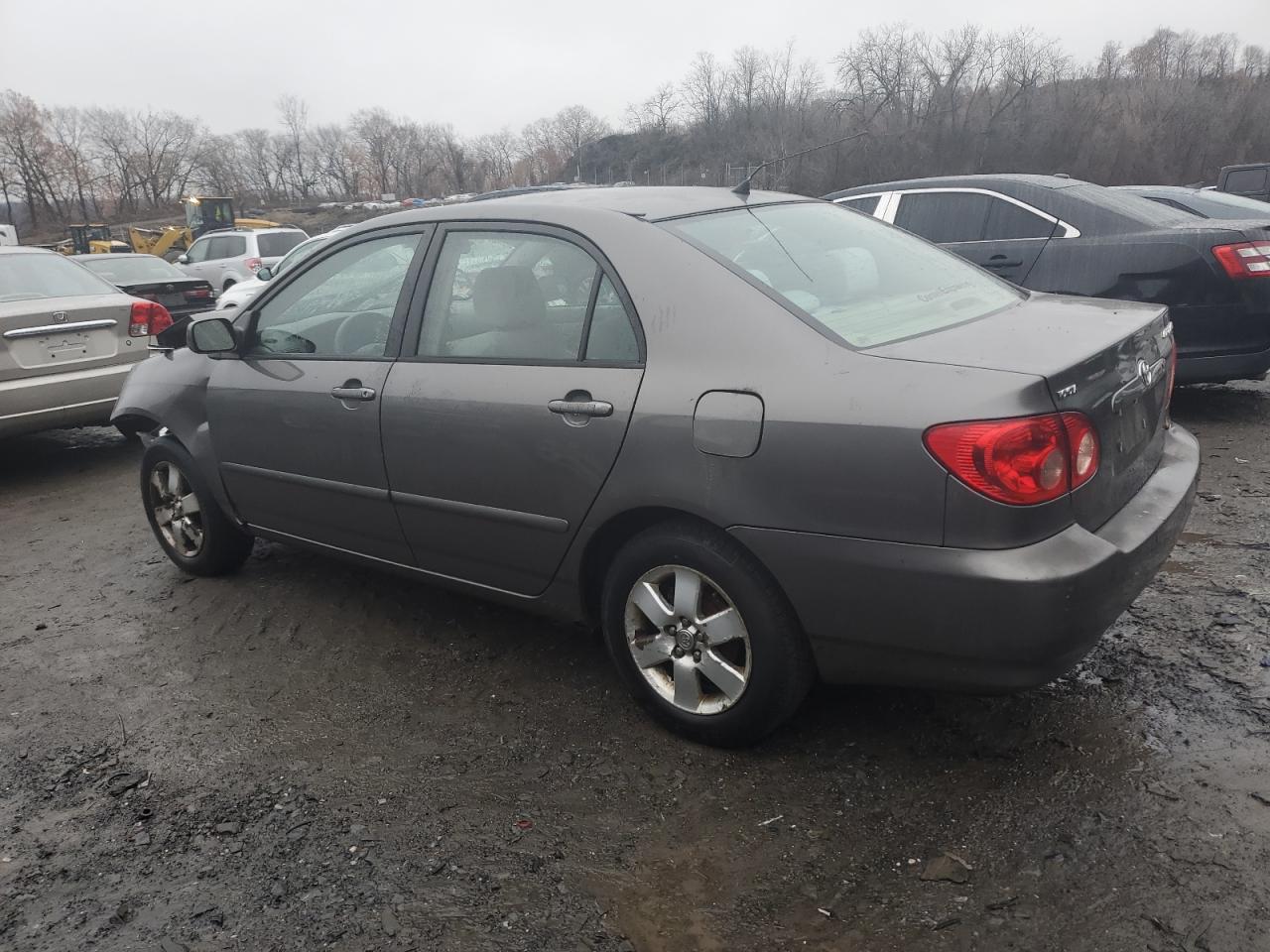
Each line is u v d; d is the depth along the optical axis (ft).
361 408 11.41
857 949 6.95
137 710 11.17
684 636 9.32
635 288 9.43
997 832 8.03
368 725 10.52
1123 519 8.49
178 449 14.52
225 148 366.63
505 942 7.23
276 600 14.06
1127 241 19.29
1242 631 10.93
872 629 8.17
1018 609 7.48
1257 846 7.55
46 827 9.03
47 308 21.39
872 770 9.02
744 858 8.00
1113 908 7.09
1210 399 21.89
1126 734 9.17
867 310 9.27
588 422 9.37
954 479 7.51
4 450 25.96
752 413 8.38
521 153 366.22
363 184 378.94
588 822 8.60
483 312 10.60
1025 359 7.92
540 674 11.36
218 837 8.70
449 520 10.88
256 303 13.23
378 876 8.05
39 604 14.67
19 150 318.86
